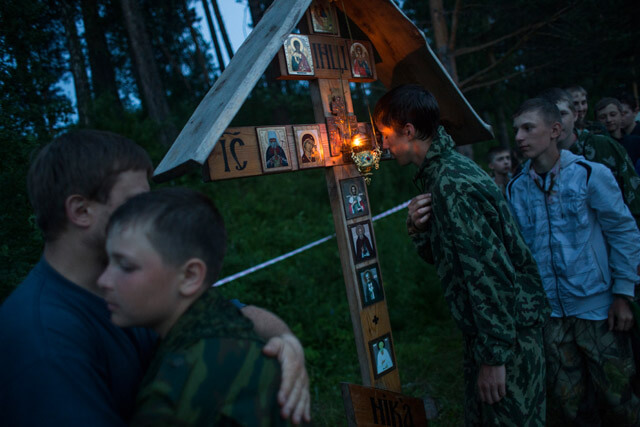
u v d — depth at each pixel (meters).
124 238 0.84
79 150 0.96
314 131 1.92
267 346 0.87
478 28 8.30
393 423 2.00
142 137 8.02
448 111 2.32
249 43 1.74
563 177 2.48
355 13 2.07
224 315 0.88
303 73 1.88
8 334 0.87
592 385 2.49
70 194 0.95
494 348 1.72
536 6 7.15
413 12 8.71
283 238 6.81
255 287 5.16
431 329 4.71
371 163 2.00
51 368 0.82
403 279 5.57
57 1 8.60
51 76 3.10
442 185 1.79
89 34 10.94
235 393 0.79
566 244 2.46
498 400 1.79
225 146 1.65
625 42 7.24
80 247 0.99
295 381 0.88
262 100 7.32
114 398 0.97
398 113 1.93
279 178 8.87
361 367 2.06
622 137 3.91
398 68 2.28
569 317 2.47
